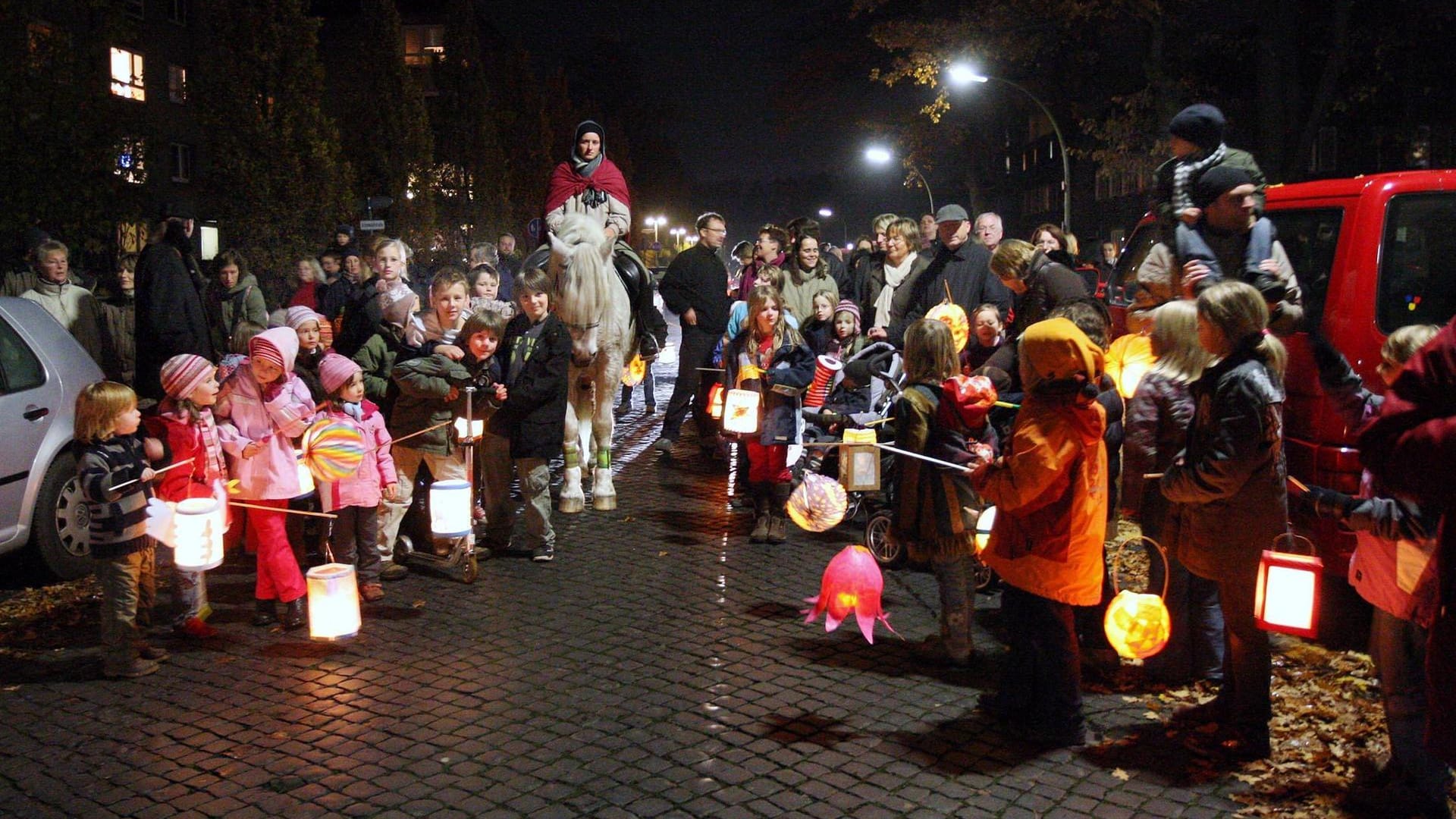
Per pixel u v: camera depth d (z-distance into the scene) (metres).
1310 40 26.84
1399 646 3.83
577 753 4.42
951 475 5.19
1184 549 4.37
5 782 4.18
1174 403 4.92
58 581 6.91
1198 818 3.89
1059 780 4.18
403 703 4.93
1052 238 9.18
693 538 7.82
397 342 6.80
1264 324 4.10
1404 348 4.09
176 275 8.64
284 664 5.41
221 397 5.83
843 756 4.39
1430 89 28.36
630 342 8.87
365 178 31.41
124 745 4.50
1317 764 4.24
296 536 6.32
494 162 38.84
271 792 4.09
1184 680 5.13
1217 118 5.42
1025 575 4.35
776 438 7.43
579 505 8.54
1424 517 3.62
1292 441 5.60
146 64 30.23
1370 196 5.57
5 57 12.67
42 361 6.86
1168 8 25.27
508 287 13.50
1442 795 3.82
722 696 5.00
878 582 5.22
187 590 5.70
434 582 6.76
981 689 5.10
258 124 22.77
